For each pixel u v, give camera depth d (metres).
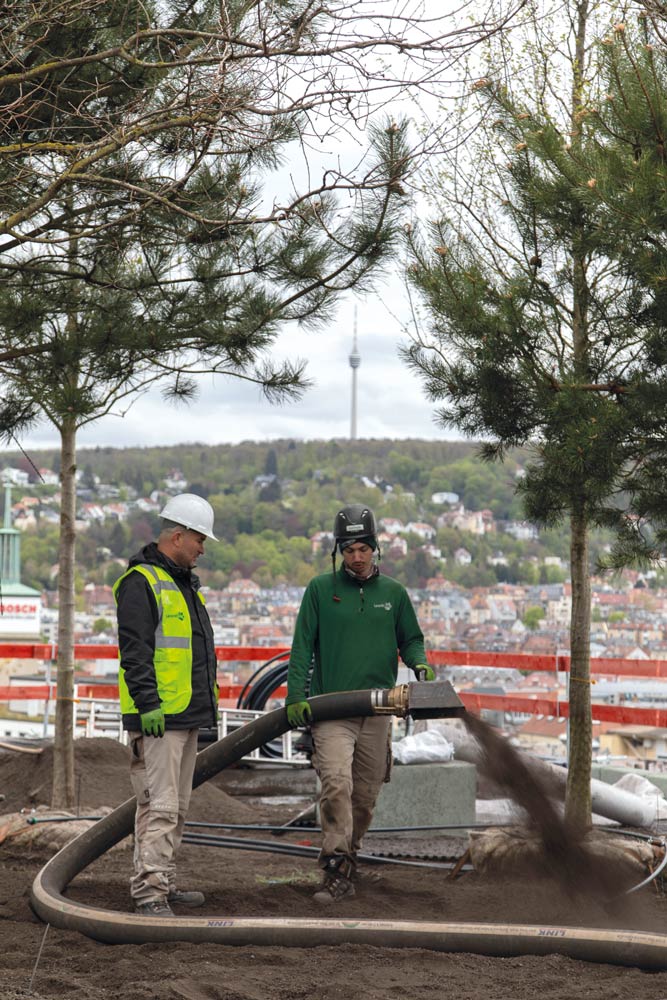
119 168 6.39
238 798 9.84
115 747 9.44
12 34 5.40
